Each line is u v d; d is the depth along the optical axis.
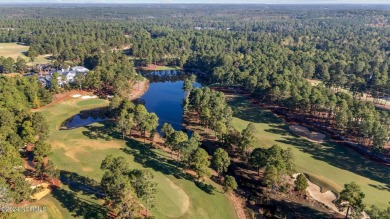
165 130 108.06
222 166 90.62
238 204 83.19
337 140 122.19
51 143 104.69
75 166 91.31
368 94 186.88
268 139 120.06
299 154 109.56
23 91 141.50
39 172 81.06
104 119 135.88
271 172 83.56
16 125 103.88
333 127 133.12
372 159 109.12
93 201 76.56
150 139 114.62
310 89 153.62
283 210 81.44
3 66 196.50
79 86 169.88
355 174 99.06
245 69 196.88
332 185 91.88
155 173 90.62
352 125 126.00
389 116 129.25
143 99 169.12
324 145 117.75
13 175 74.56
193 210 78.44
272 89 152.88
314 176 96.06
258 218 78.50
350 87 187.88
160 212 74.75
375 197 86.81
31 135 98.81
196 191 85.31
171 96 176.50
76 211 72.69
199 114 141.62
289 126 133.62
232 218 77.94
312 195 87.62
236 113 146.38
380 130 109.88
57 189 79.81
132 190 66.06
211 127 126.31
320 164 103.75
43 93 145.75
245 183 92.19
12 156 80.56
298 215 79.69
